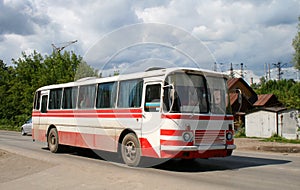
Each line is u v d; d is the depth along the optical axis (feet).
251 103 138.92
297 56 99.04
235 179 27.37
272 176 28.86
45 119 50.52
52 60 130.41
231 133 33.09
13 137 84.94
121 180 26.58
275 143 69.56
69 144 44.65
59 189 23.72
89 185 24.75
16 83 139.44
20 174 29.63
